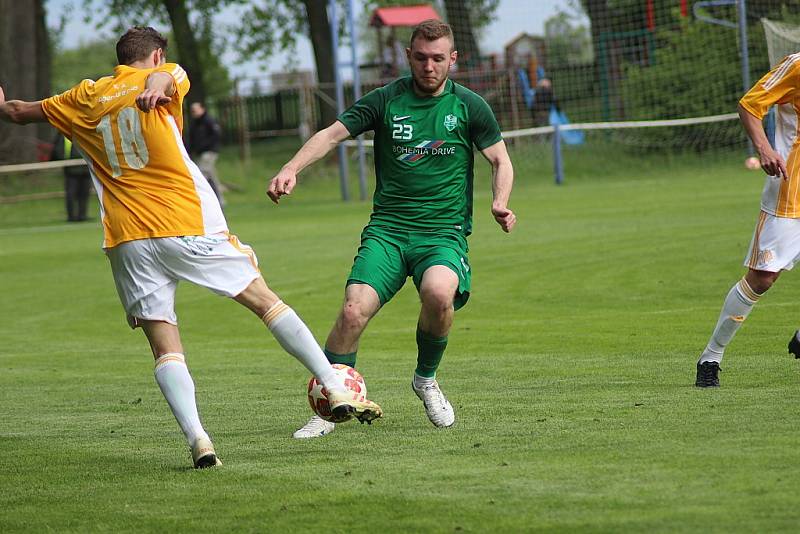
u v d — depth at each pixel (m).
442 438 11.38
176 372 10.67
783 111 13.46
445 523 8.23
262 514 8.79
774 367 14.80
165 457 11.27
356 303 11.70
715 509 8.12
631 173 63.06
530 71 73.06
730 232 31.72
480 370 16.23
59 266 35.19
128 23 93.00
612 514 8.16
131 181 10.75
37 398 15.78
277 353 19.55
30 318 25.45
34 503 9.57
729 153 63.62
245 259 10.91
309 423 12.08
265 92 93.31
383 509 8.70
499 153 12.07
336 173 71.88
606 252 29.59
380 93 12.05
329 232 40.97
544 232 35.59
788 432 10.55
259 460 10.80
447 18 72.44
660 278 24.89
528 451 10.42
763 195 13.50
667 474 9.18
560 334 19.27
